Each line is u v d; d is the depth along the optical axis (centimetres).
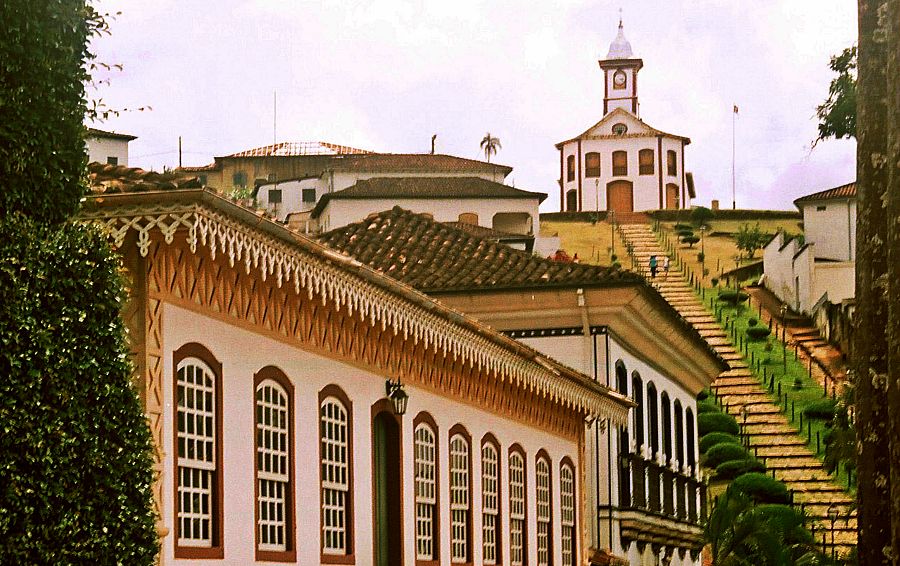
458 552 3366
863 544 1980
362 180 12794
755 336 11000
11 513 1648
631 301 4431
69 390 1730
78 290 1764
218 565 2280
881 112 2022
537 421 3934
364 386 2883
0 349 1655
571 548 4178
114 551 1778
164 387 2139
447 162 13412
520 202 12312
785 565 4500
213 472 2295
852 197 12388
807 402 9331
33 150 1758
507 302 4456
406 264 4594
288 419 2555
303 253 2328
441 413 3291
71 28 1823
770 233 15162
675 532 5172
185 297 2212
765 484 7356
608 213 16300
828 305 10838
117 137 8531
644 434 4872
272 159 13888
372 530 2889
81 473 1738
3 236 1691
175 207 1997
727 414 8650
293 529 2544
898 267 1562
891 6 1590
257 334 2444
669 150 17300
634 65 19000
